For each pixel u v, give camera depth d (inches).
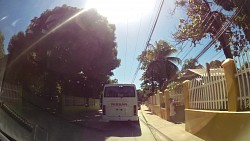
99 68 1144.8
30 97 760.3
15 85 533.6
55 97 1085.8
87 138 536.1
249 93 358.6
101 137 559.5
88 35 996.6
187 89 616.1
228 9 714.8
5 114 338.3
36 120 563.5
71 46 956.0
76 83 1193.4
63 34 917.2
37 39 812.6
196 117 521.7
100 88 1380.4
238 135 363.6
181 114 856.9
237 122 366.0
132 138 555.2
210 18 839.7
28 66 772.6
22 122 348.5
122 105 800.9
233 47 842.2
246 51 366.6
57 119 781.3
